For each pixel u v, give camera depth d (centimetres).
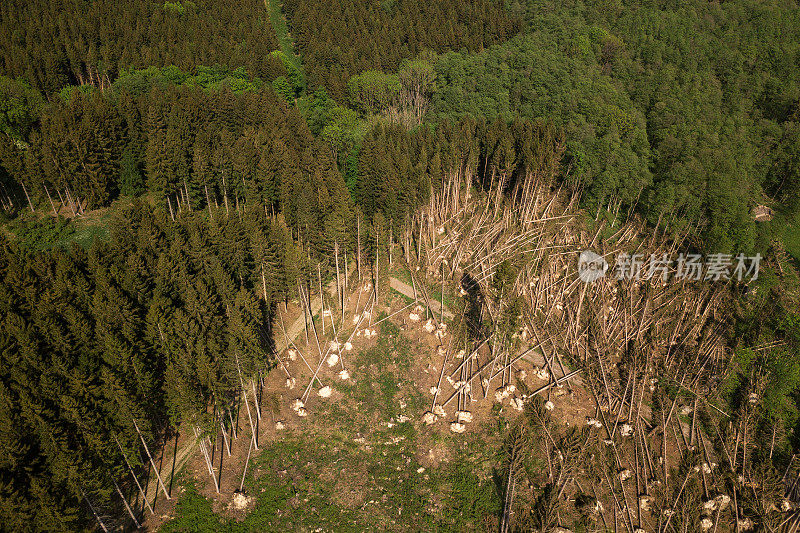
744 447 6556
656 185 10331
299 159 9712
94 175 8812
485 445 6431
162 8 15388
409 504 5866
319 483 5962
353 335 7725
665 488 6075
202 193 9369
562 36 14338
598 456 6347
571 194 10775
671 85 12538
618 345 7838
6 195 8775
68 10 14462
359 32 15650
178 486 5697
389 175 8894
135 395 5122
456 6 16825
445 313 8094
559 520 5681
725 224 9419
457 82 13550
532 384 7188
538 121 11162
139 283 5972
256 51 14512
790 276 9469
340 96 13500
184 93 10406
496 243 9238
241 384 5956
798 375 7188
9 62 11975
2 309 5297
